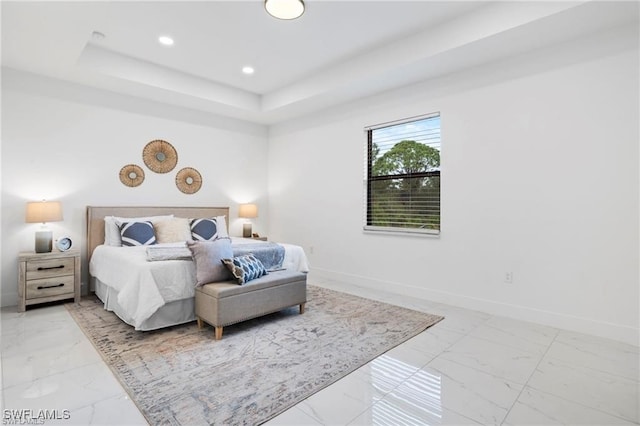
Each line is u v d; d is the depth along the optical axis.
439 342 2.59
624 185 2.62
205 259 2.83
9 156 3.50
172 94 4.21
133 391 1.87
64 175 3.83
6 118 3.47
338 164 4.75
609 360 2.30
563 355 2.37
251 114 5.15
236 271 2.81
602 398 1.85
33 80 3.61
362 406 1.77
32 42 2.95
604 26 2.63
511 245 3.19
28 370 2.10
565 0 2.40
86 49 3.46
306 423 1.63
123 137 4.26
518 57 3.12
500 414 1.70
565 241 2.89
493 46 2.96
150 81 3.90
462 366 2.21
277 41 3.37
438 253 3.71
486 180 3.35
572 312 2.86
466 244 3.49
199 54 3.66
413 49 3.25
